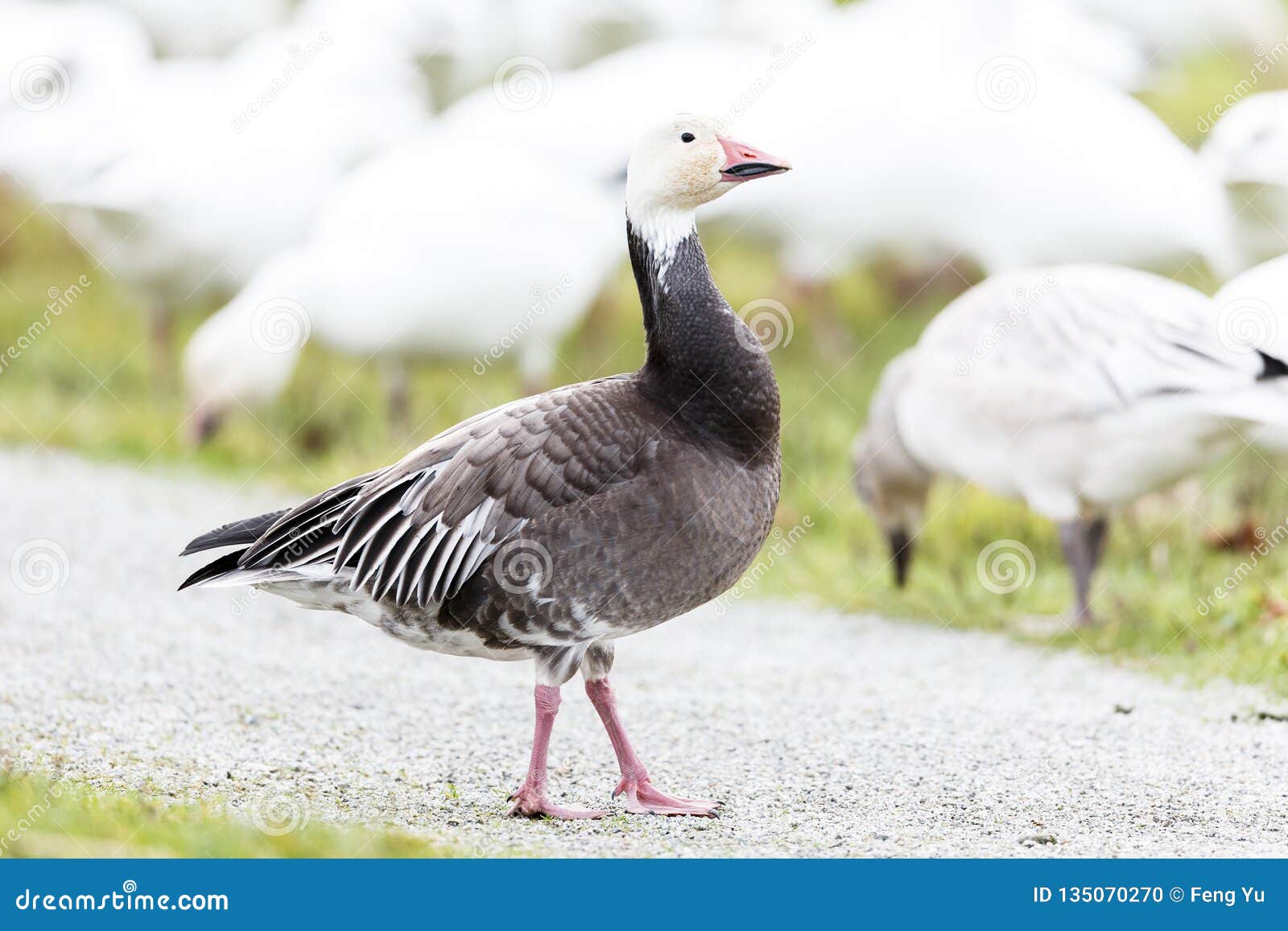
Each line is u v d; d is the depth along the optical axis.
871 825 8.19
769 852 7.73
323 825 7.83
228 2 23.53
